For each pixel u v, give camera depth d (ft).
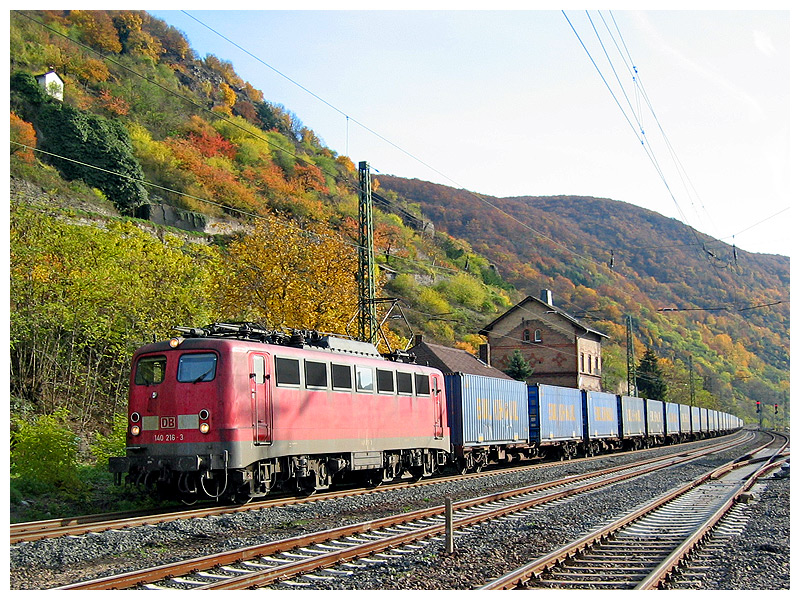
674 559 32.73
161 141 260.21
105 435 91.86
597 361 240.12
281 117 393.09
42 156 195.00
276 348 54.95
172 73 319.68
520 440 102.83
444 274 319.27
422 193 526.16
